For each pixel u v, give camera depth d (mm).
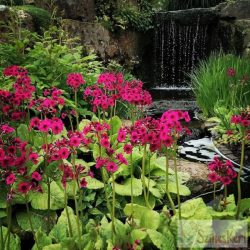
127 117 4676
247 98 5023
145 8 9094
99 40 6961
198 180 3273
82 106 4230
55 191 2553
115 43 7539
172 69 9242
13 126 3045
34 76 3793
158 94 7945
